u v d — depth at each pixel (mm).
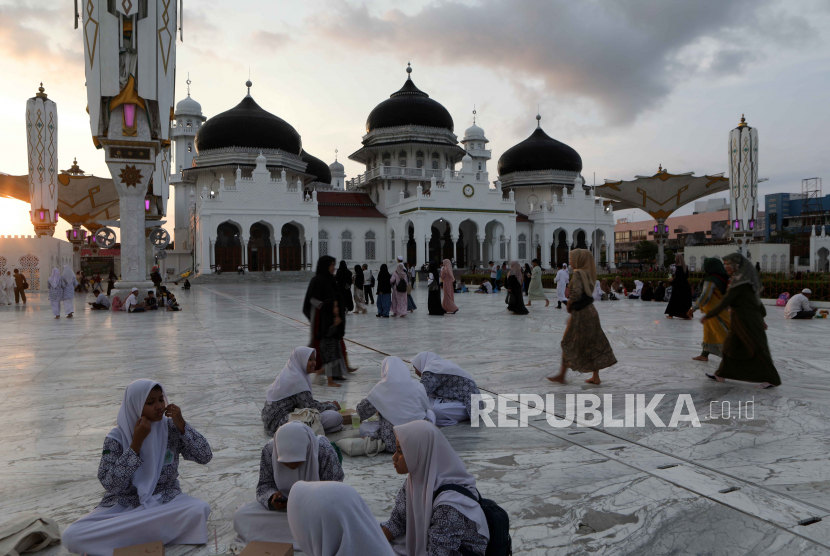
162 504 3096
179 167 63250
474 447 4418
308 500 2006
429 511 2289
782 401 5621
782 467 3857
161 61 17922
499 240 54562
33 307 21297
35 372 7660
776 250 45500
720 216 86188
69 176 45969
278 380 4867
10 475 3930
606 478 3730
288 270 51250
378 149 57031
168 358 8781
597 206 60500
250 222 47594
